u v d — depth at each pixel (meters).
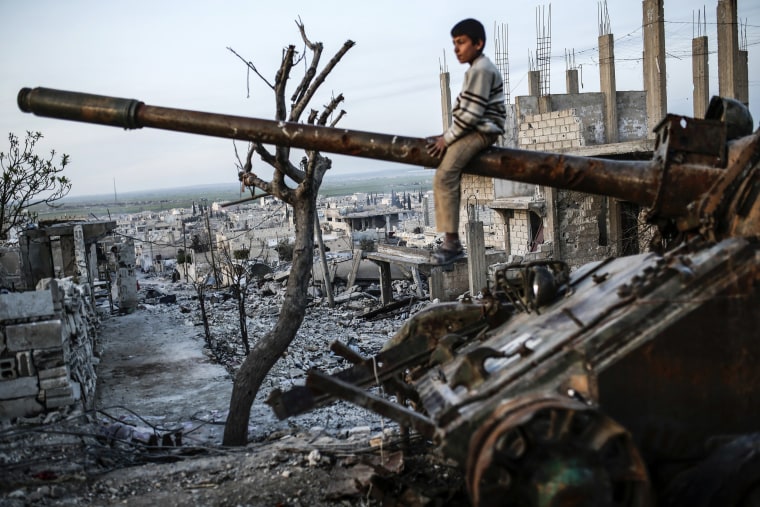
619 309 4.40
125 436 8.40
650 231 20.91
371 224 75.25
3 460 6.99
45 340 8.13
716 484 3.94
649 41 24.50
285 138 5.14
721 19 24.36
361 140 5.14
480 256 22.98
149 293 34.62
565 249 22.78
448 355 5.91
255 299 28.31
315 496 6.23
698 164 5.05
